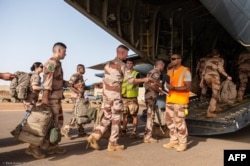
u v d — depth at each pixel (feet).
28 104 18.92
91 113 20.45
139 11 31.48
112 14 28.50
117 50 17.02
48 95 14.97
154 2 29.71
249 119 19.74
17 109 56.24
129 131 25.91
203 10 31.89
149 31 32.22
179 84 17.48
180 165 13.98
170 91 17.85
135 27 31.37
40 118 14.21
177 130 17.71
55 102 15.66
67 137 21.12
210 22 35.06
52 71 14.85
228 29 24.61
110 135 17.71
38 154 14.76
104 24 28.37
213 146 18.88
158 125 22.21
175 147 18.02
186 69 17.53
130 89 21.35
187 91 17.51
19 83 18.71
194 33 35.47
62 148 17.65
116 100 16.93
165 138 21.95
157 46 32.35
